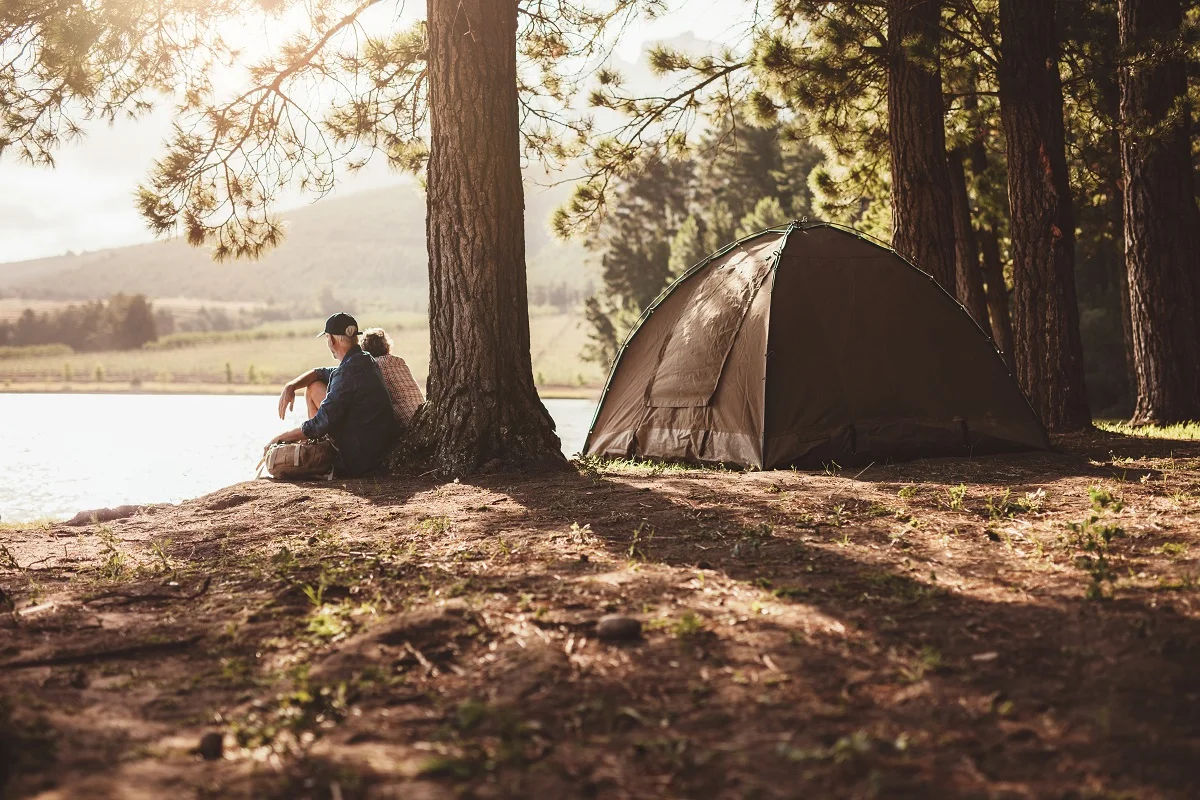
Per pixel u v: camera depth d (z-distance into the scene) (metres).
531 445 7.50
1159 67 10.98
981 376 8.31
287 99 10.56
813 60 11.67
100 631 3.64
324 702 2.75
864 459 7.83
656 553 4.54
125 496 11.39
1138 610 3.39
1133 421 11.70
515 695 2.80
